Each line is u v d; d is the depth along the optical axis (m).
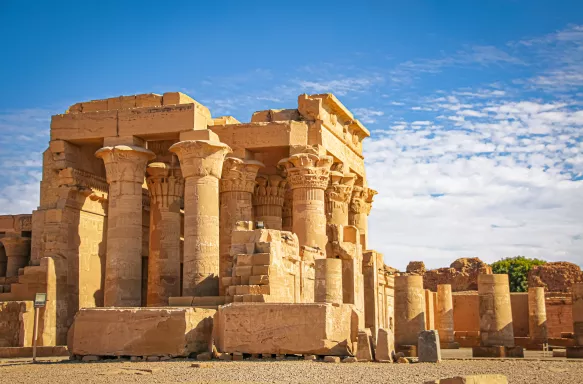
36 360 27.34
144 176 37.47
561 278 68.56
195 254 33.94
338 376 20.03
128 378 20.34
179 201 39.94
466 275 72.19
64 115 37.56
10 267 39.75
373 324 38.84
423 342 25.75
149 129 36.03
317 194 37.38
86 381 19.91
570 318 53.59
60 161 37.50
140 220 35.59
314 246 35.03
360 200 46.12
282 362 23.64
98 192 39.38
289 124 37.72
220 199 38.59
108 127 36.66
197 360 24.92
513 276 88.06
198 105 36.44
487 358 30.31
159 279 38.66
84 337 26.27
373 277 39.31
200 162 34.62
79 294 37.84
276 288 28.50
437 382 15.95
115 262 34.66
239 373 20.84
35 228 37.94
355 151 45.00
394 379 19.41
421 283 35.94
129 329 25.81
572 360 27.92
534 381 19.62
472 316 51.81
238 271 28.55
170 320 25.48
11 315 33.53
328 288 29.69
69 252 37.31
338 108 41.00
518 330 49.03
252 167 38.41
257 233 29.34
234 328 25.20
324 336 24.42
